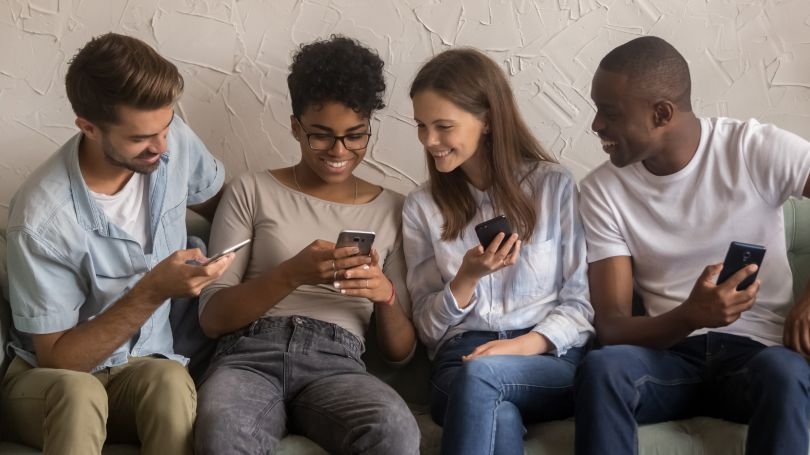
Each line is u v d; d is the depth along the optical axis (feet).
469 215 6.18
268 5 6.49
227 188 6.38
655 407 5.41
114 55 5.15
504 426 5.24
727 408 5.53
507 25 6.54
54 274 5.42
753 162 5.75
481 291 6.10
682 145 5.78
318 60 5.89
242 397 5.42
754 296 5.24
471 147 5.91
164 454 5.08
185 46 6.51
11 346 5.63
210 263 5.27
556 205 6.12
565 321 5.89
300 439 5.57
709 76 6.55
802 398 4.95
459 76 5.79
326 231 6.28
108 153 5.34
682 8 6.48
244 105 6.62
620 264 5.99
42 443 5.20
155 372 5.27
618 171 6.02
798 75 6.51
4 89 6.45
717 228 5.82
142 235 5.76
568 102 6.64
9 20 6.37
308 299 6.17
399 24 6.55
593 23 6.53
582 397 5.18
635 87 5.56
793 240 6.24
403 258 6.41
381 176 6.78
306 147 6.13
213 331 6.04
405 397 6.38
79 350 5.33
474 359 5.40
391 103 6.65
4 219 6.58
